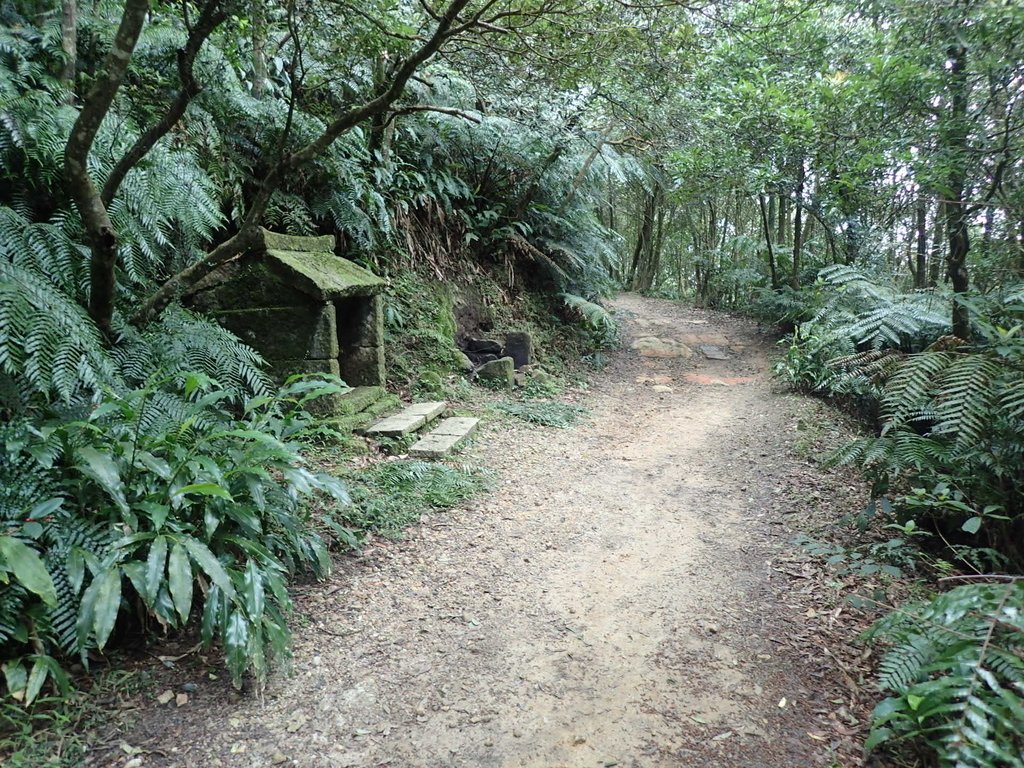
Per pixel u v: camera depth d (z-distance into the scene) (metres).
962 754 1.92
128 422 3.19
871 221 8.38
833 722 2.58
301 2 4.10
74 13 4.51
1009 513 3.72
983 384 3.44
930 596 3.42
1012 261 4.74
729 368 10.38
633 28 4.21
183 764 2.33
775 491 5.07
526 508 4.76
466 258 9.70
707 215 21.55
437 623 3.28
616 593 3.62
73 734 2.38
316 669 2.88
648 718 2.64
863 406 6.87
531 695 2.78
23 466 2.81
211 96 5.41
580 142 9.66
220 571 2.65
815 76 6.76
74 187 3.30
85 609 2.41
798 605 3.44
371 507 4.22
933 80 4.63
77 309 3.45
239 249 4.17
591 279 11.58
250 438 3.29
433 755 2.44
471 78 7.48
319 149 3.97
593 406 8.08
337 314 6.70
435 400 7.06
